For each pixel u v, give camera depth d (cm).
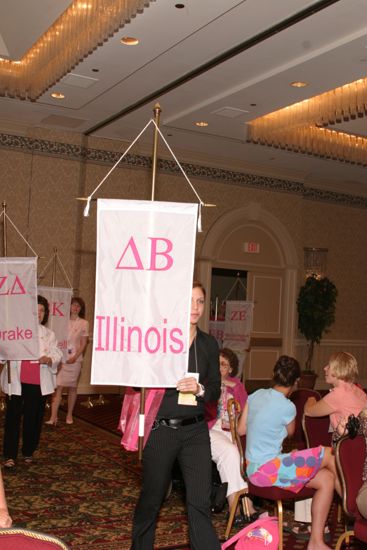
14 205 1133
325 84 842
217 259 1330
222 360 532
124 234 326
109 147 1210
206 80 866
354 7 636
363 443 379
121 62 826
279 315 1404
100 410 1002
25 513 494
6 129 1125
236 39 737
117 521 486
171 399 351
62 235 1170
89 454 698
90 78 891
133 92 941
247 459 426
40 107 1041
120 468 645
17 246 1135
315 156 1255
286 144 1090
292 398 559
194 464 350
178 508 526
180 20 695
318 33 701
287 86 856
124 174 1223
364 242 1542
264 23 693
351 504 369
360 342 1536
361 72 793
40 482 581
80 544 434
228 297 1349
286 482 408
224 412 524
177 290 323
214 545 340
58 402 850
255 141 1088
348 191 1520
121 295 325
